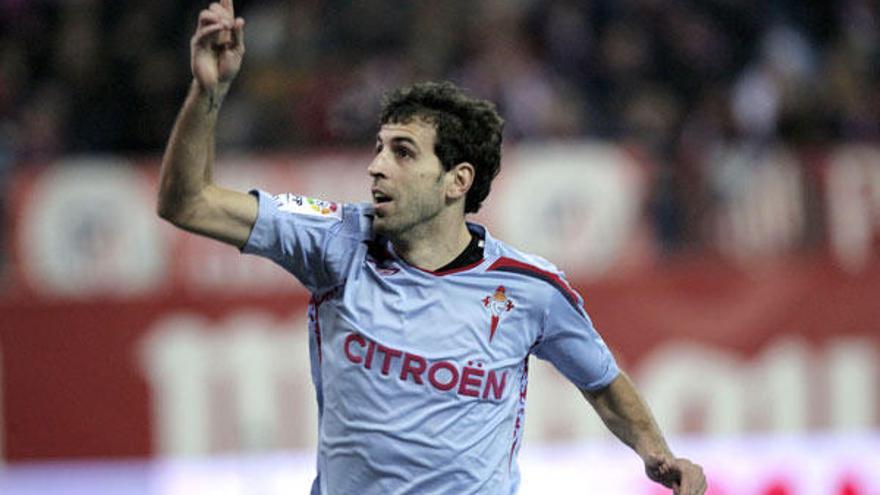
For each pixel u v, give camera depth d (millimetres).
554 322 14383
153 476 33000
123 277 33344
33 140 37250
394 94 14055
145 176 33625
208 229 13312
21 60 39375
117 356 33156
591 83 40250
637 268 34188
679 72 40781
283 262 13789
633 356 34219
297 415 33500
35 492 32625
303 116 37938
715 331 34344
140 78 38719
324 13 40500
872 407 34625
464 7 40844
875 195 35125
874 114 39219
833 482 34031
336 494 13984
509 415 14289
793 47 42719
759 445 34281
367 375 13648
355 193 34188
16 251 33188
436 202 13781
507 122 37906
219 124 37375
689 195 34844
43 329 33000
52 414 32906
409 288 13742
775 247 34875
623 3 41656
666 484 15000
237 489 32969
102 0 40438
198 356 33344
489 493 14102
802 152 35344
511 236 34000
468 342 13789
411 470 13750
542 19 41188
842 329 34625
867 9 44000
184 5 40469
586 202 34312
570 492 32875
